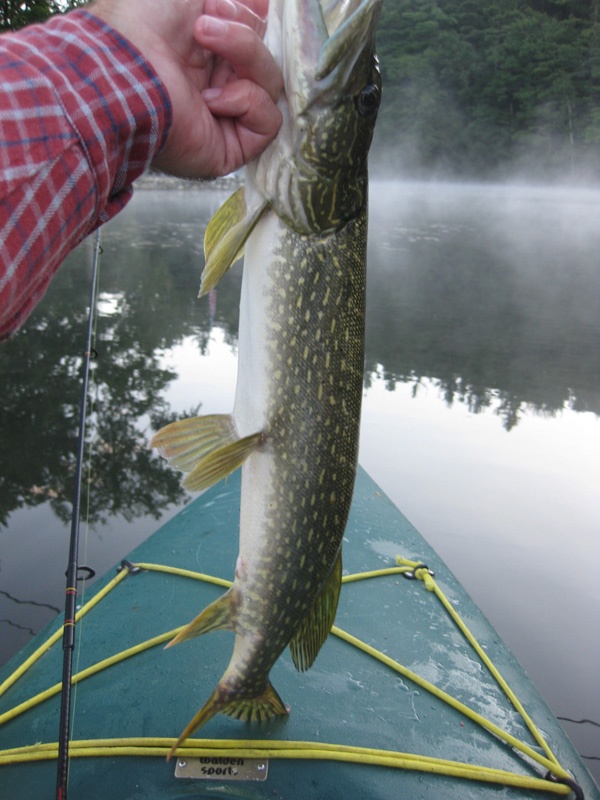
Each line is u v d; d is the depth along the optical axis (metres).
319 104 0.52
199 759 0.64
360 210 0.57
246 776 0.63
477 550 1.39
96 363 2.47
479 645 0.81
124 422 2.01
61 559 1.35
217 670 0.74
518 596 1.24
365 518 1.08
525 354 2.72
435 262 4.44
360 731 0.68
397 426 2.06
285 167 0.53
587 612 1.20
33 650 0.79
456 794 0.63
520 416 2.15
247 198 0.54
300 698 0.71
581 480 1.71
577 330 3.03
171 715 0.68
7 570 1.30
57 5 1.75
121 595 0.86
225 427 0.59
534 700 0.74
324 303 0.56
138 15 0.40
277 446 0.57
